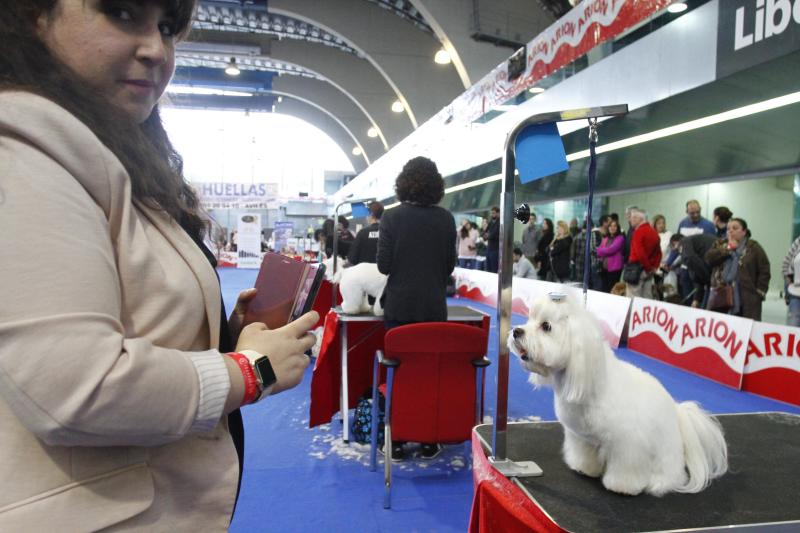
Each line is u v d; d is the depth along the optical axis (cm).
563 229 808
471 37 1182
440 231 270
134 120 68
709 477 135
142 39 62
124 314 56
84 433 48
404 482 256
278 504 234
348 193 2312
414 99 1594
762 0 397
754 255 490
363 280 310
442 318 272
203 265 68
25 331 44
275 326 84
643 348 516
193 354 58
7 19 56
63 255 46
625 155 621
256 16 1603
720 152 505
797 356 368
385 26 1544
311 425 303
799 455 152
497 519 128
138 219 61
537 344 128
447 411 238
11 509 50
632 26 506
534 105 746
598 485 133
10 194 46
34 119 50
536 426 175
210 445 69
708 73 452
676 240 661
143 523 59
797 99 396
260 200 1886
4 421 51
